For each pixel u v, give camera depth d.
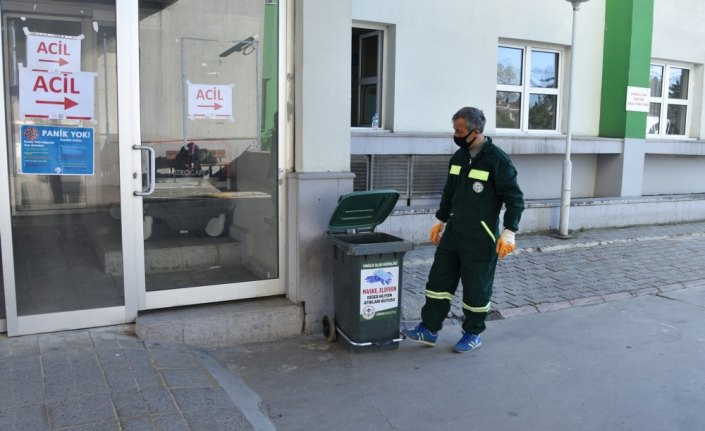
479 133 4.46
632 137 9.75
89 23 4.07
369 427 3.52
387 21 7.60
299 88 4.71
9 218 3.97
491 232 4.50
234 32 4.60
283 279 4.99
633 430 3.55
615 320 5.57
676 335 5.19
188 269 4.63
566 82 9.52
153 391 3.54
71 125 4.08
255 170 4.79
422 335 4.76
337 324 4.74
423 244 7.69
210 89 4.57
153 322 4.32
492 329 5.27
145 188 4.37
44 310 4.16
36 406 3.27
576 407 3.83
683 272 7.21
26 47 3.91
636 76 9.61
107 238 4.28
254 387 3.98
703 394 4.04
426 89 8.02
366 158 7.55
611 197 9.77
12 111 3.91
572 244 8.22
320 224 4.82
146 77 4.33
